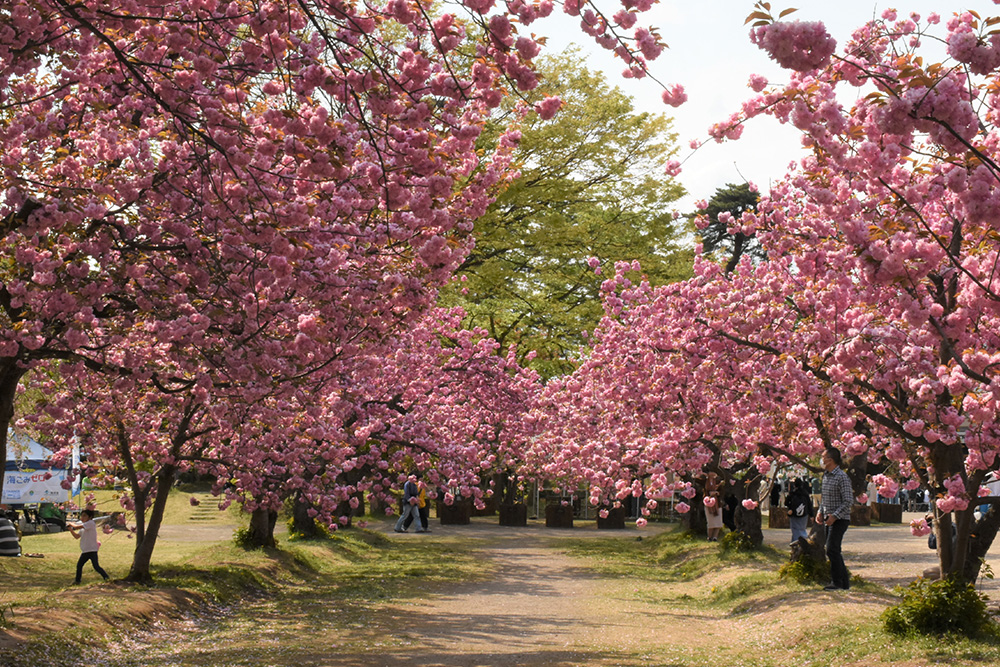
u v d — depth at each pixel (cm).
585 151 2889
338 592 1545
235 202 785
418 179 722
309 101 684
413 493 3036
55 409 1224
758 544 1919
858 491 1455
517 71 624
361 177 823
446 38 627
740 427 1383
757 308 1199
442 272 915
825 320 1069
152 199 887
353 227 885
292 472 1677
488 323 2912
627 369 1518
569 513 3416
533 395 2205
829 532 1263
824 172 840
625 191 3062
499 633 1115
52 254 854
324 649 989
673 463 1516
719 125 718
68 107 885
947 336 764
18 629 971
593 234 2931
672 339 1391
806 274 1061
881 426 1159
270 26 620
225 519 3391
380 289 912
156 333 870
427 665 889
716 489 2223
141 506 1512
